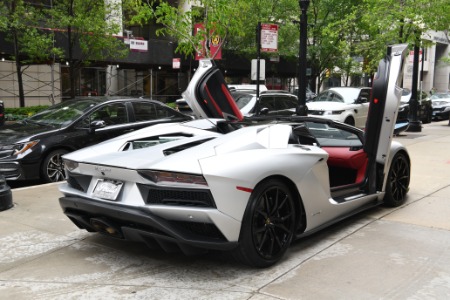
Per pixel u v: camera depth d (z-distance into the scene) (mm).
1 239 4793
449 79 55469
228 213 3535
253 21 21469
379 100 5242
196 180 3488
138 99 9102
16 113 15664
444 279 3684
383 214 5621
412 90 16516
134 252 4391
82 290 3561
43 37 15070
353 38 25125
